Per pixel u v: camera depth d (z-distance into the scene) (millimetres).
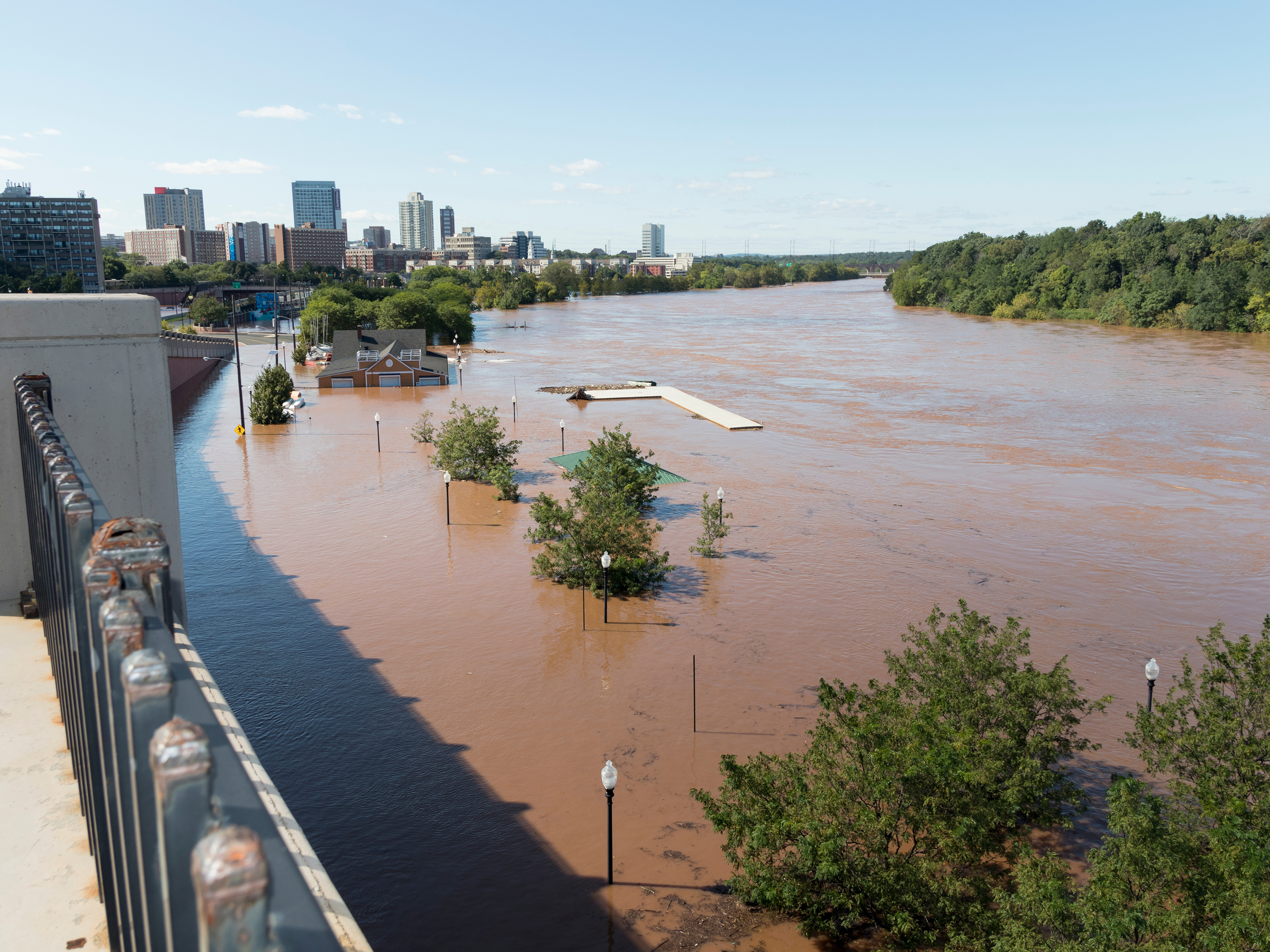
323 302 131625
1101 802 20844
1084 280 175000
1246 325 143250
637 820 20453
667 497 48188
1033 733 18734
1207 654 18953
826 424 69812
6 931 3939
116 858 3059
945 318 189000
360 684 26734
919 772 15977
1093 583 35344
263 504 46375
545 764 22641
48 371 8094
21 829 4691
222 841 1433
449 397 86125
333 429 68062
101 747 3166
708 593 34125
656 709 25328
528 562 37469
